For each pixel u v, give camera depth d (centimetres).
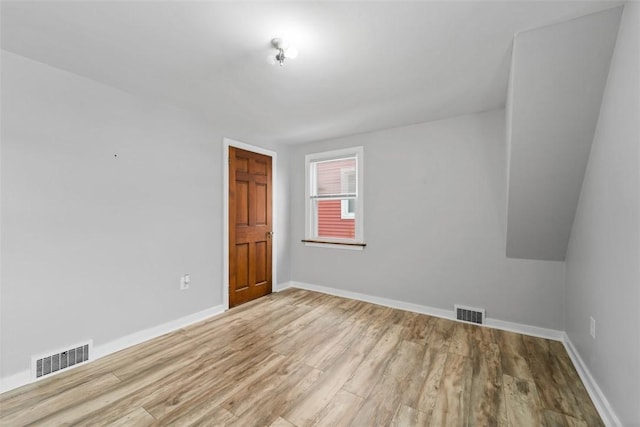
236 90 230
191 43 167
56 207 195
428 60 185
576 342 204
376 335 251
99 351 214
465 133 284
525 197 219
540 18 146
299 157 408
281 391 172
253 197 356
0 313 173
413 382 181
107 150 221
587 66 157
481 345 232
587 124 174
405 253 319
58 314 195
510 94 197
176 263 268
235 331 261
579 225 203
